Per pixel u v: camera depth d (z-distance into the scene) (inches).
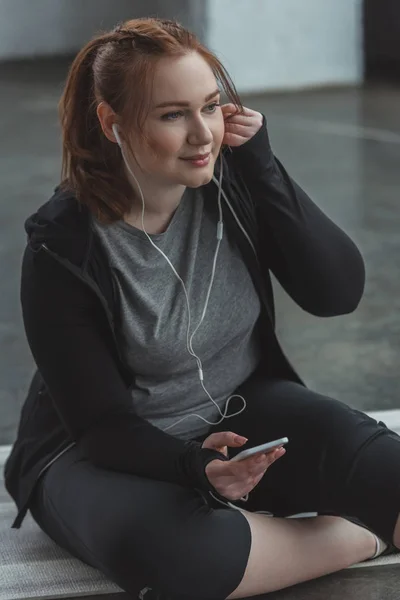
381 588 99.0
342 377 166.9
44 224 95.2
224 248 99.3
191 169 90.2
